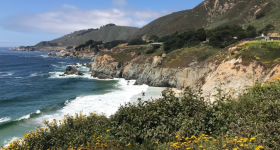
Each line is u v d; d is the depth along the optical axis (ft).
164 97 28.43
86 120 32.50
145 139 23.76
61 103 101.55
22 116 82.33
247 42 112.37
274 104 20.52
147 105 28.68
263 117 20.15
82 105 97.19
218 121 22.50
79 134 28.07
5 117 85.40
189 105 25.61
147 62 175.94
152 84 159.63
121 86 159.94
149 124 24.68
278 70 62.75
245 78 79.36
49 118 79.56
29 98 119.65
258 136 17.38
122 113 28.17
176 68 149.38
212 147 17.53
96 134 27.84
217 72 94.32
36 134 28.48
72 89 146.10
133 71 194.18
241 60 88.22
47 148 27.50
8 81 180.96
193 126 22.45
